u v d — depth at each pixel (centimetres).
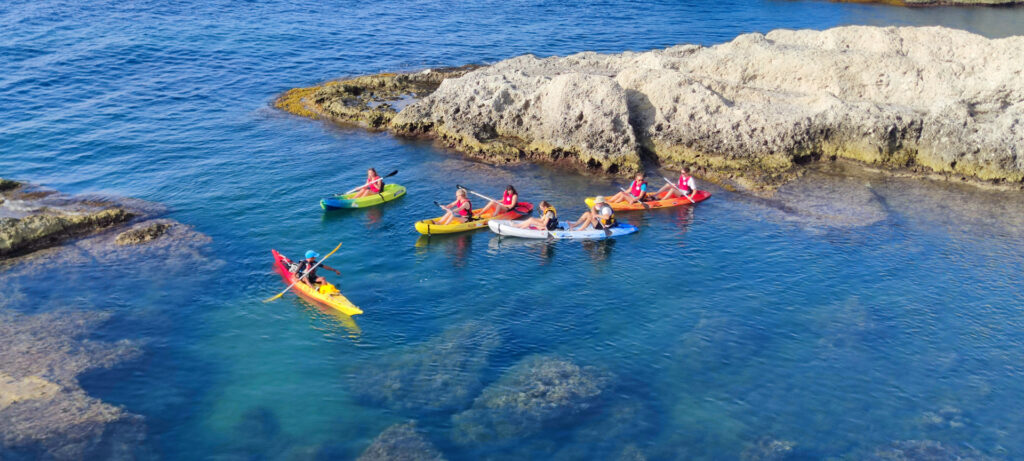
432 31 5119
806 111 2834
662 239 2231
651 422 1399
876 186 2602
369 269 2023
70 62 3941
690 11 6028
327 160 2856
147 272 1958
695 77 3027
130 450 1305
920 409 1442
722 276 1986
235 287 1898
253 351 1623
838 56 2923
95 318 1727
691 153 2834
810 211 2409
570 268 2052
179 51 4284
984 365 1580
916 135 2730
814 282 1942
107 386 1479
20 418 1362
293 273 1884
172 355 1599
